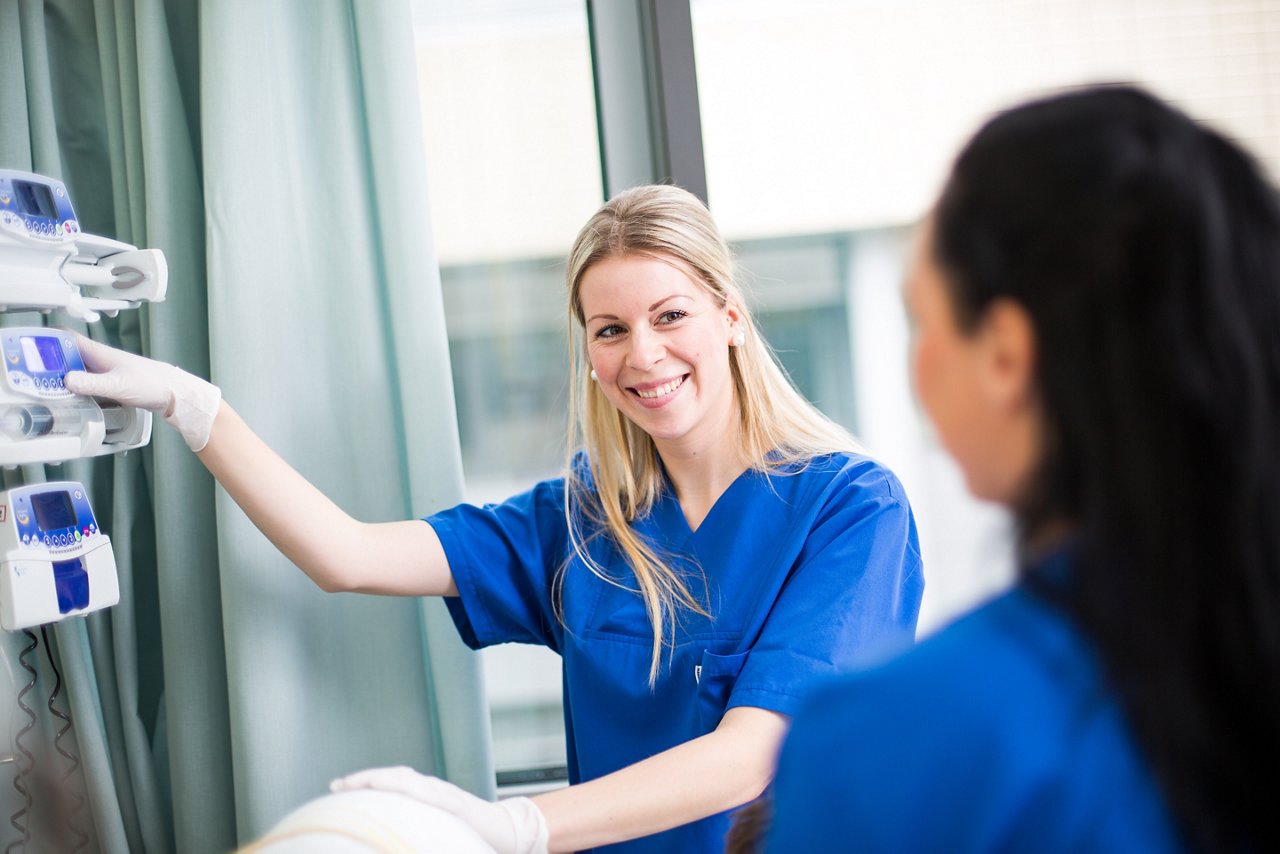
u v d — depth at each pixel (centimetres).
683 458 119
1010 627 44
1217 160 41
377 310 126
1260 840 40
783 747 48
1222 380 39
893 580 108
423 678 128
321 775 124
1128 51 150
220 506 119
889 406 155
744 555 113
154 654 130
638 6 140
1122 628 40
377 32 123
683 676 111
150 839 125
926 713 43
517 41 141
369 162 127
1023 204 41
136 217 125
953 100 152
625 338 113
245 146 121
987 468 47
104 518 128
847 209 153
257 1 122
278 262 122
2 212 87
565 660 120
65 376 94
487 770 127
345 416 125
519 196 142
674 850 108
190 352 125
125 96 125
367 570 113
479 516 122
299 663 122
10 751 117
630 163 141
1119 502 40
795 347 154
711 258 115
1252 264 40
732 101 151
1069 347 40
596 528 122
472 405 142
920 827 42
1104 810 40
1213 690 40
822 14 150
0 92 122
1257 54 150
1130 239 39
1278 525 39
